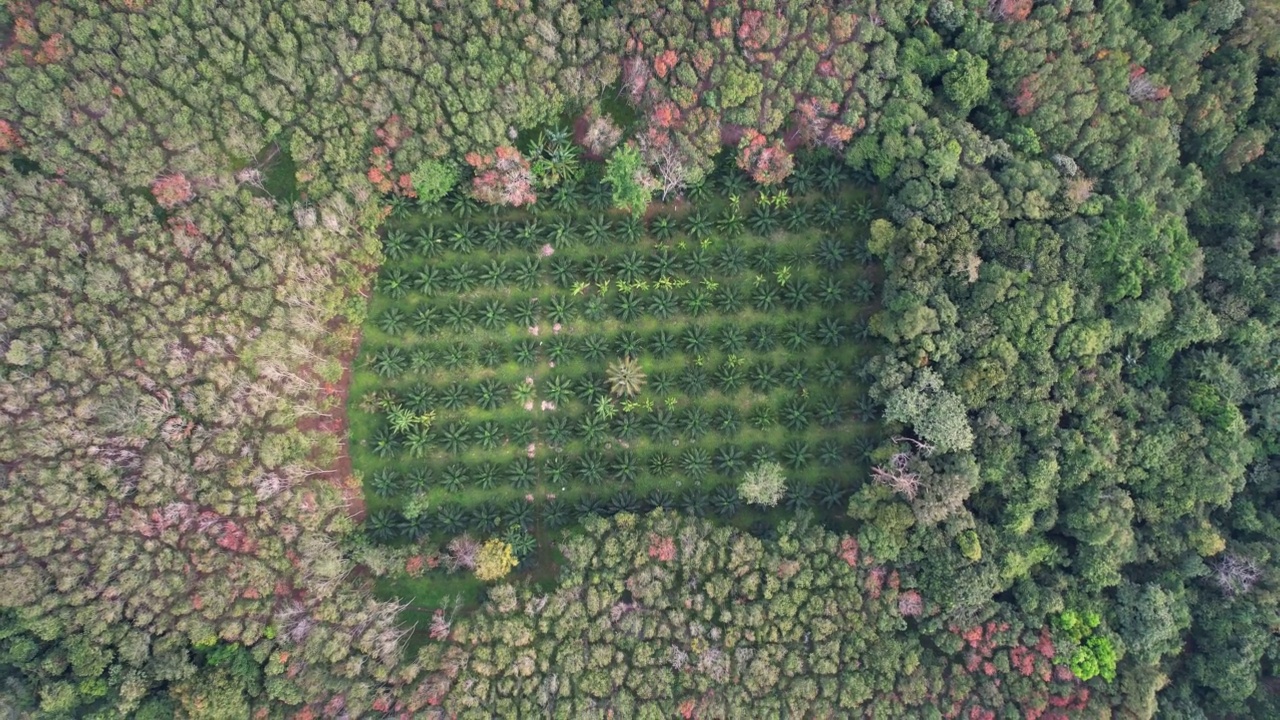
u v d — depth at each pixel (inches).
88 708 1393.9
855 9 1562.5
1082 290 1537.9
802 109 1583.4
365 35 1528.1
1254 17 1535.4
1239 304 1566.2
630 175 1596.9
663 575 1541.6
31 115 1460.4
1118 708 1472.7
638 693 1502.2
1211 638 1540.4
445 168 1590.8
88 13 1460.4
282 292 1551.4
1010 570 1514.5
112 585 1425.9
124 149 1494.8
